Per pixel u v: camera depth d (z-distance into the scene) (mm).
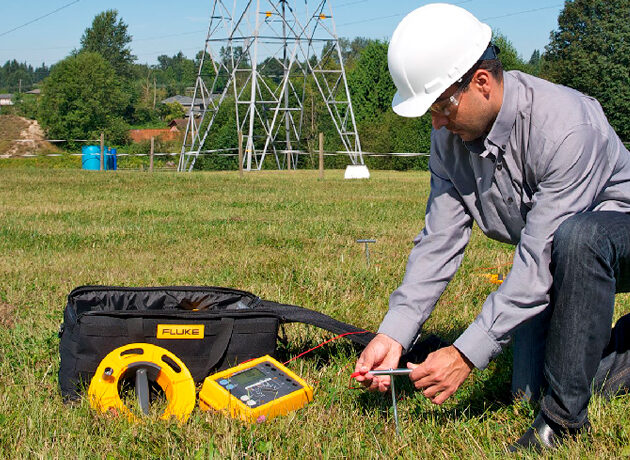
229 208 11070
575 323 2195
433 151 2654
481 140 2418
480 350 2264
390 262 5879
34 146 76625
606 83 52156
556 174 2240
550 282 2246
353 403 2820
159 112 114438
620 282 2377
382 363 2523
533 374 2629
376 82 56844
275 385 2732
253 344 2924
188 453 2328
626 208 2482
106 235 7730
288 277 5172
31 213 10023
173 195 13547
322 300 4504
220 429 2465
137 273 5559
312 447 2373
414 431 2486
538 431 2348
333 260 6055
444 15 2264
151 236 7652
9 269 5688
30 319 4078
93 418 2609
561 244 2180
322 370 3189
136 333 2789
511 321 2260
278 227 8477
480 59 2230
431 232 2688
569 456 2193
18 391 2922
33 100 98375
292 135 48406
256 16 33750
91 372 2789
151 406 2725
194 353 2854
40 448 2383
